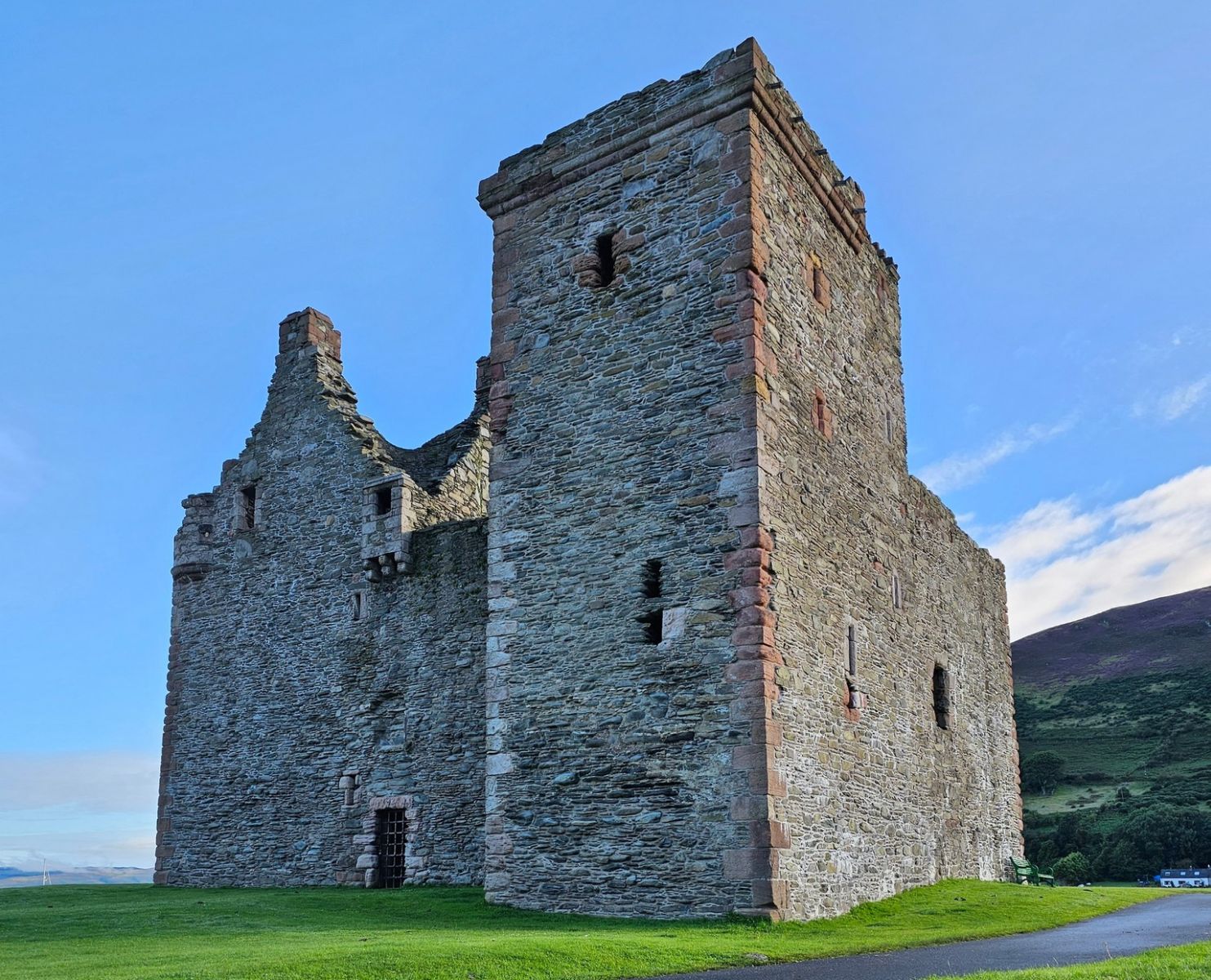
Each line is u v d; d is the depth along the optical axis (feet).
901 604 68.49
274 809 75.77
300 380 83.20
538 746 55.01
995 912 56.29
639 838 50.57
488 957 35.45
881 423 68.80
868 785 58.75
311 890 68.08
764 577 50.26
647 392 55.72
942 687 76.54
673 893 48.96
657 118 58.49
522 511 58.90
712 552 51.55
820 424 59.16
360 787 71.82
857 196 67.46
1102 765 222.07
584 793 52.85
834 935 44.65
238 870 76.48
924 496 76.95
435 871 66.90
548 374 59.88
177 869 79.71
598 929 45.65
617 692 52.95
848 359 64.28
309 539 78.95
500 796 55.67
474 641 69.00
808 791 51.16
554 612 56.24
